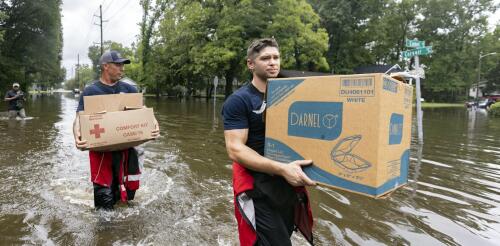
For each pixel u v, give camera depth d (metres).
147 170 5.68
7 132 9.71
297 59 29.77
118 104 3.72
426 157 7.12
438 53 46.72
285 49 26.02
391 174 1.70
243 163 2.04
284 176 1.86
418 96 8.65
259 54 2.15
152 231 3.38
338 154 1.70
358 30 40.06
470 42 48.06
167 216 3.76
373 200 4.39
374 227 3.56
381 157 1.58
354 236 3.34
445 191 4.80
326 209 4.06
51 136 9.08
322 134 1.76
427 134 11.16
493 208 4.17
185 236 3.28
